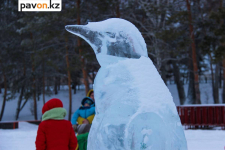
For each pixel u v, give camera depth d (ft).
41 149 10.18
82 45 63.26
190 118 41.39
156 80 8.08
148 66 8.25
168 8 63.82
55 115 10.50
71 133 10.88
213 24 62.49
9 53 85.46
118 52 8.57
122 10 72.08
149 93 7.73
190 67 87.97
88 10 66.85
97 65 89.56
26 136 37.60
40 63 87.40
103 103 8.04
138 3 70.74
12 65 85.92
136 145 7.27
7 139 34.17
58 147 10.28
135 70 8.06
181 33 58.34
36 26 62.49
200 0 76.23
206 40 58.34
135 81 7.88
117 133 7.48
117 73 8.09
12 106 108.68
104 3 62.75
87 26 8.93
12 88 92.99
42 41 73.15
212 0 73.72
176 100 102.83
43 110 10.80
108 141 7.55
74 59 66.59
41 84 96.37
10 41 87.25
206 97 103.86
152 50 68.44
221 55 52.42
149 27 71.05
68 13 60.13
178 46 60.75
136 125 7.36
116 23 8.77
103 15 70.54
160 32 60.59
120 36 8.61
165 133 7.42
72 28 9.00
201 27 66.03
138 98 7.63
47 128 10.32
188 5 60.08
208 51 58.03
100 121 7.95
